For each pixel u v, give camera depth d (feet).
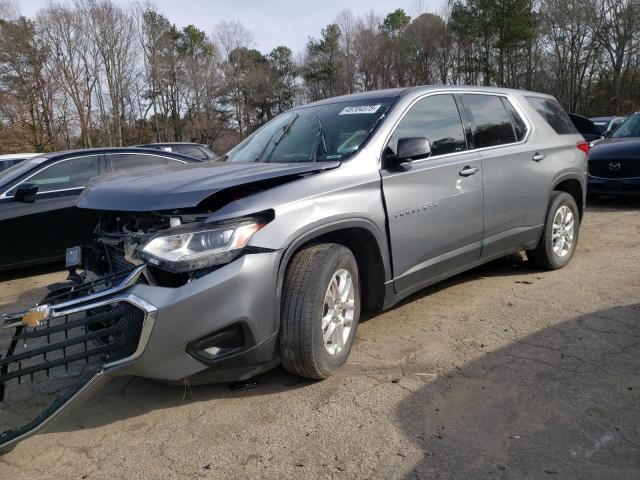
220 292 9.16
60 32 133.59
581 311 13.84
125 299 8.93
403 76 182.70
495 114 15.75
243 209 9.55
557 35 157.17
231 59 188.24
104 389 11.32
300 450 8.79
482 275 17.66
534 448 8.40
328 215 10.57
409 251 12.51
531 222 16.30
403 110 13.12
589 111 163.63
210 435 9.42
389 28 207.82
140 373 9.09
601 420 9.02
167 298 8.93
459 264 14.24
